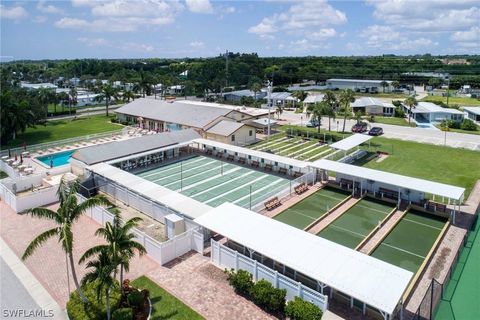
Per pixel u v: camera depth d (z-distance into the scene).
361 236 33.06
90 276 20.17
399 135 72.06
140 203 36.84
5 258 28.64
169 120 71.25
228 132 61.53
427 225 35.06
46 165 53.69
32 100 79.75
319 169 45.53
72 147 63.16
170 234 31.28
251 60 196.75
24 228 33.53
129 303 22.36
